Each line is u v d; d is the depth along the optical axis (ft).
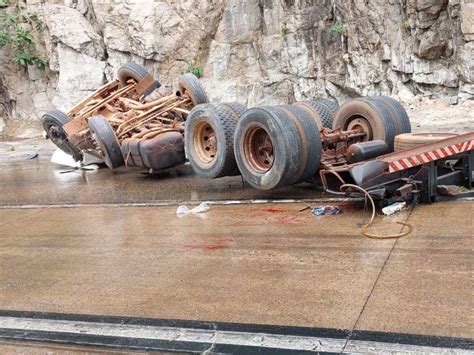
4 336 12.48
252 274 14.66
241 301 13.03
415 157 19.56
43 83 61.62
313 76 52.29
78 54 58.03
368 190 19.63
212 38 55.98
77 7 58.54
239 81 56.03
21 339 12.27
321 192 23.50
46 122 37.19
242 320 12.05
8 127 60.95
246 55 55.77
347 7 48.80
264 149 22.17
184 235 18.94
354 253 15.48
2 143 55.11
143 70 36.09
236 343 11.10
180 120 32.09
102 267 16.40
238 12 54.85
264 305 12.69
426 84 46.01
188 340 11.45
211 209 22.38
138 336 11.83
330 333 11.09
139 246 18.13
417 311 11.62
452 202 19.83
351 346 10.52
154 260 16.57
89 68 58.03
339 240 16.75
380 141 22.81
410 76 46.78
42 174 36.27
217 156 24.68
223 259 16.08
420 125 38.88
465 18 41.81
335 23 50.01
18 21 60.18
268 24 53.98
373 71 48.52
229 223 19.90
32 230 21.65
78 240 19.57
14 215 24.68
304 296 12.94
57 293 14.67
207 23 55.36
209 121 24.82
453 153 19.71
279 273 14.55
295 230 18.26
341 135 23.39
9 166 41.63
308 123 21.30
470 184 20.65
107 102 35.45
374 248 15.72
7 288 15.40
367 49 48.47
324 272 14.29
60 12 57.62
